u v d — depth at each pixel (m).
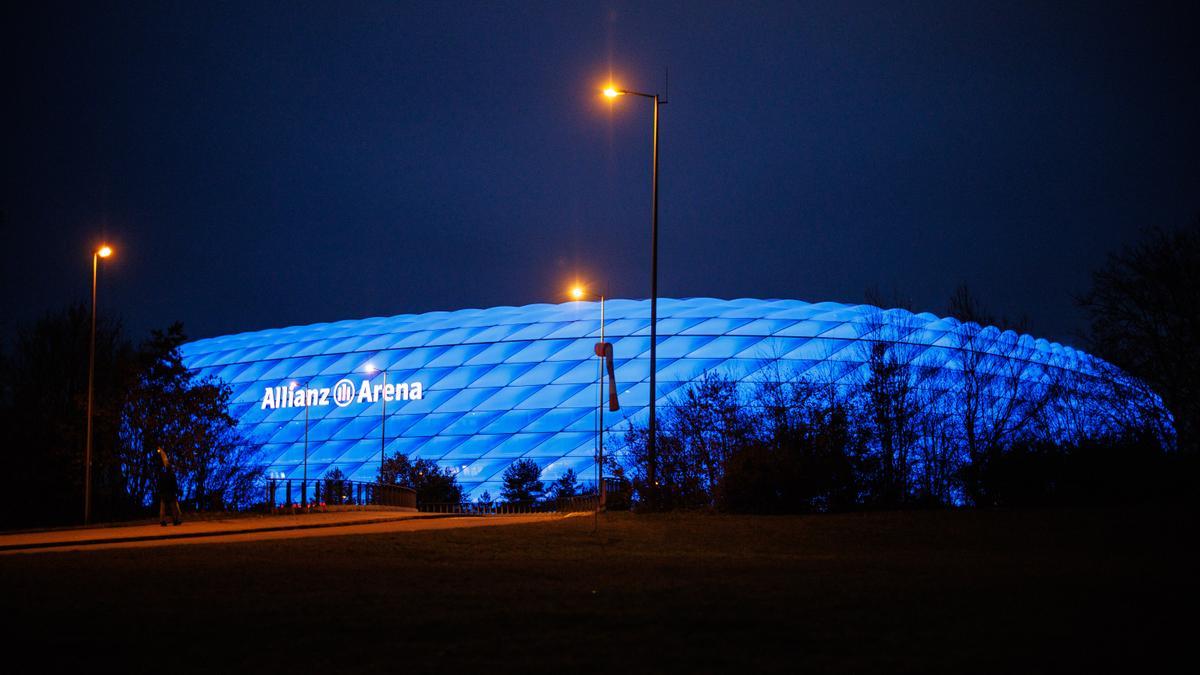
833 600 12.00
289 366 74.12
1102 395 33.56
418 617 11.22
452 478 57.94
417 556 18.31
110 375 59.09
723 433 33.25
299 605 12.16
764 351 62.72
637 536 22.36
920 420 34.16
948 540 20.59
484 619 11.04
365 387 69.00
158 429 50.06
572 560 17.36
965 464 31.94
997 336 39.31
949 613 11.03
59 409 59.75
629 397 61.12
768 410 33.25
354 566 16.50
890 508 30.78
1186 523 21.31
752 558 17.55
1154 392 32.50
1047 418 34.50
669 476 33.31
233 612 11.70
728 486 30.12
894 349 41.12
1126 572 14.45
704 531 23.36
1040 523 22.78
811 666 8.77
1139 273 33.78
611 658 9.14
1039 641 9.53
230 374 75.69
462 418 64.19
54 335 62.50
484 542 21.19
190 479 51.69
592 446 59.34
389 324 77.94
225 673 8.77
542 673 8.63
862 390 34.09
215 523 30.72
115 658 9.36
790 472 29.62
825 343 63.41
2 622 11.14
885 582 13.59
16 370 61.22
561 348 67.56
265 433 69.38
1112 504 27.69
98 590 13.67
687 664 8.90
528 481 55.81
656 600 12.20
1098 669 8.45
